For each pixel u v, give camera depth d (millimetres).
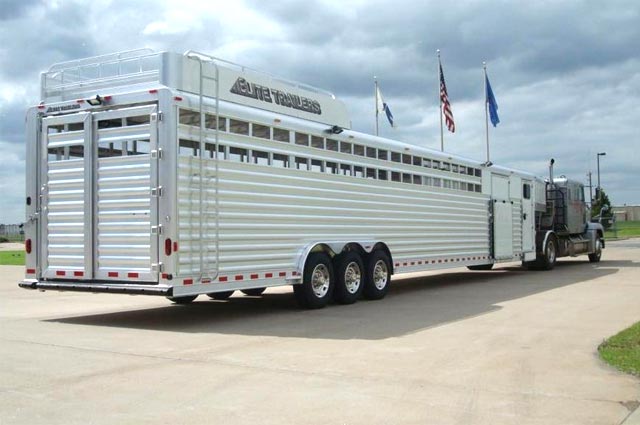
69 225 10234
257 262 10531
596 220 27438
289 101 11648
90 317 11125
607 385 6215
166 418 5211
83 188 10086
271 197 10852
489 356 7527
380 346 8164
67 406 5539
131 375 6617
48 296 15133
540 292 14422
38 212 10555
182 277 9305
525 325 9773
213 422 5113
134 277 9539
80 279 10094
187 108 9516
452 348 8008
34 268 10570
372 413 5348
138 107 9570
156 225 9289
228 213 10047
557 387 6156
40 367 6984
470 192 17109
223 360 7344
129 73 10000
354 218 12805
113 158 9797
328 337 8844
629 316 10633
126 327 9852
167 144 9250
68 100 10578
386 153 13945
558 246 22453
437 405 5574
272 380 6410
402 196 14328
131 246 9578
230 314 11297
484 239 17766
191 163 9516
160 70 9625
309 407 5512
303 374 6664
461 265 16578
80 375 6617
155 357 7512
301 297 11625
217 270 9805
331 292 12062
